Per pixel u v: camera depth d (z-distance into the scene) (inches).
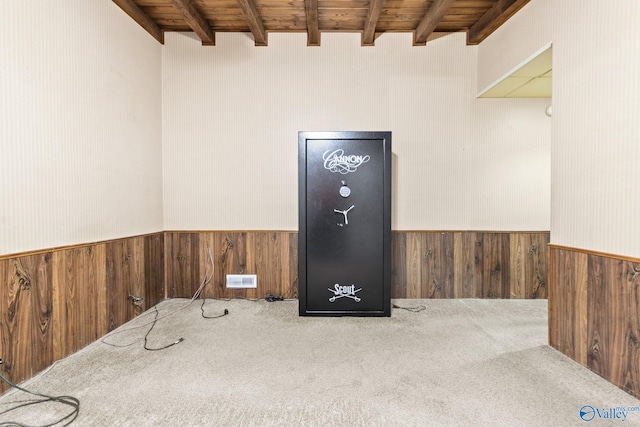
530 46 103.1
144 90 123.3
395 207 137.6
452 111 137.2
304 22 129.1
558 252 90.3
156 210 132.0
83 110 92.7
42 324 79.1
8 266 70.9
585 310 81.4
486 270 138.1
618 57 72.4
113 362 83.3
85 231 93.6
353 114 136.5
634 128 69.1
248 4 110.7
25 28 74.6
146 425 60.2
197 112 136.3
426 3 117.0
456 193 137.9
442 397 68.8
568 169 87.1
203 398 68.3
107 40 102.6
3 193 70.2
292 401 67.4
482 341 96.6
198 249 137.2
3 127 69.9
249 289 137.3
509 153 137.6
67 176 87.0
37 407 65.1
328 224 118.9
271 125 136.5
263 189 137.0
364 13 122.8
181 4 110.1
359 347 92.5
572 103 85.7
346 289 119.0
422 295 137.9
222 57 135.4
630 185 70.2
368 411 64.3
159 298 132.7
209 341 96.2
